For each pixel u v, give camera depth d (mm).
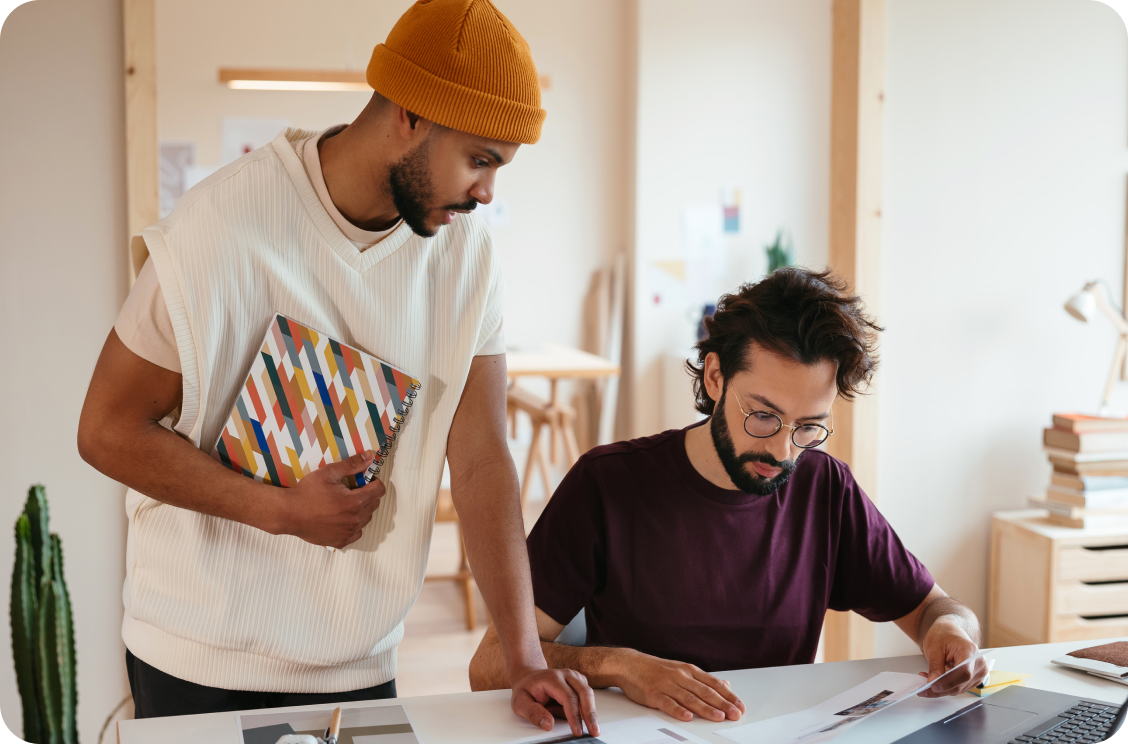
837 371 1290
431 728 1084
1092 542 2721
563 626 1411
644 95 5074
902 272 2586
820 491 1489
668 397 5145
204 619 1166
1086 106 2695
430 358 1271
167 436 1108
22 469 2082
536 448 4402
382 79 1073
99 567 2148
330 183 1164
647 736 1073
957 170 2598
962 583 2807
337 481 1118
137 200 2064
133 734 1053
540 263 5332
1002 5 2590
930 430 2688
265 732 1063
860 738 1086
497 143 1074
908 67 2520
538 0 5188
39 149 2037
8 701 2107
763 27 5160
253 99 4891
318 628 1210
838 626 2562
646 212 5145
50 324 2070
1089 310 2637
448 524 4836
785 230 5281
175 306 1074
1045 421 2814
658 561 1426
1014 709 1178
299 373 1153
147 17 2037
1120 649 1368
